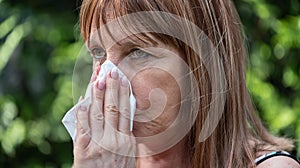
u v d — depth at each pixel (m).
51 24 4.42
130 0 1.84
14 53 4.51
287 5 4.22
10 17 4.50
